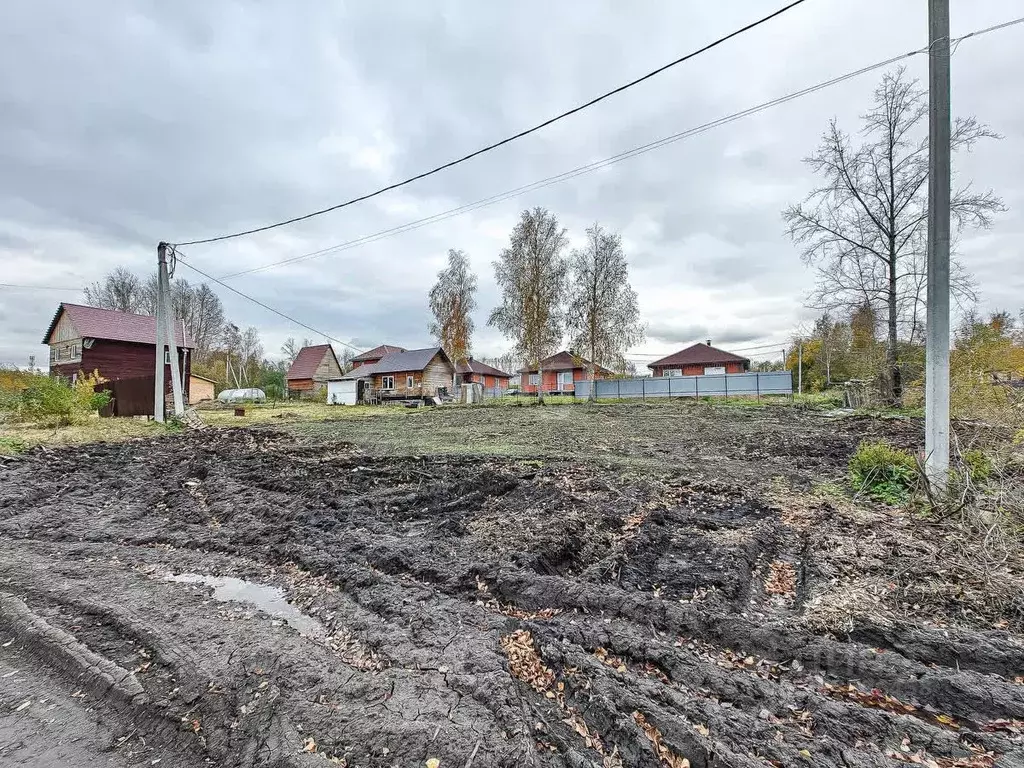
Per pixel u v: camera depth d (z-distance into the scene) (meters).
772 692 2.11
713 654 2.50
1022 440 5.16
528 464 7.51
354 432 12.50
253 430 12.71
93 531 4.52
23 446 8.17
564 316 25.67
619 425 13.89
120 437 10.24
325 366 41.84
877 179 15.10
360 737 1.82
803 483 6.05
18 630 2.72
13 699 2.14
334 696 2.07
